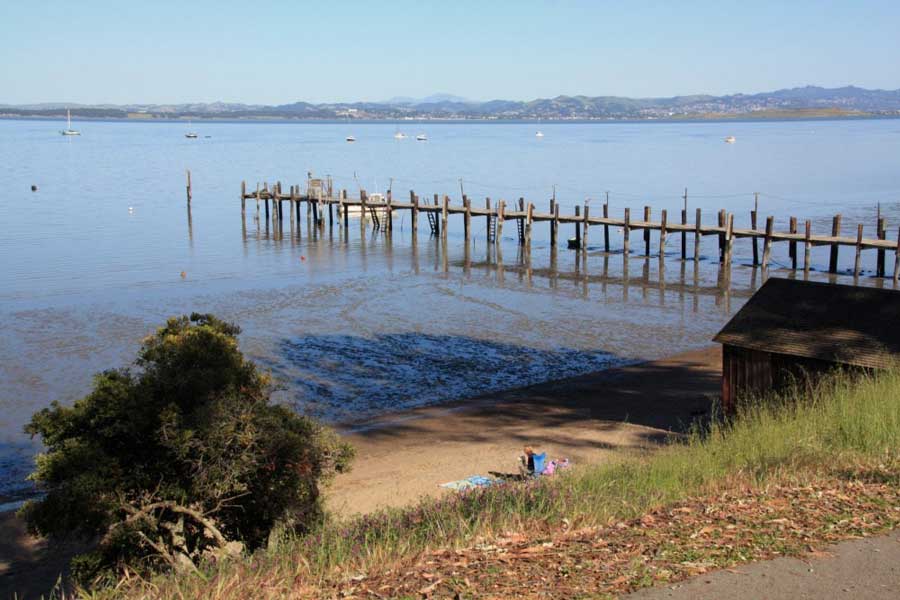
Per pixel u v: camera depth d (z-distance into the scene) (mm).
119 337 35344
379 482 20891
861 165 135875
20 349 33406
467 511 10844
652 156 166000
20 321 38000
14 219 73938
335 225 74500
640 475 11828
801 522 9242
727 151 181250
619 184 106938
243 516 14789
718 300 44219
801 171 124312
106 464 13719
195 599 8406
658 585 7730
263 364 32156
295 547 9906
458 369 32000
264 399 16375
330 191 73938
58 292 44500
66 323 37719
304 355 33469
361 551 9328
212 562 12492
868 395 15008
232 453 14180
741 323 24188
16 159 151250
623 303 43500
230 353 16453
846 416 13781
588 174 122750
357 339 35969
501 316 40500
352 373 31297
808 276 49656
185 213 80938
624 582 7797
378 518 11305
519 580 7930
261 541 14711
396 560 8789
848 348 21906
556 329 38125
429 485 20484
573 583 7812
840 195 90125
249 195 73125
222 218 78312
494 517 10195
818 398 17797
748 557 8312
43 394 28172
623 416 26359
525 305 42969
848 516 9367
